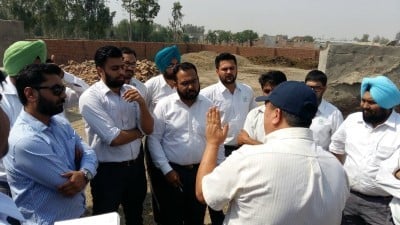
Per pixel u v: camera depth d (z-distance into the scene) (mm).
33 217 2525
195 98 3719
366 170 3090
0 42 11508
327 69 6348
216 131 2201
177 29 50844
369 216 3168
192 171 3727
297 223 1762
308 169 1785
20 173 2482
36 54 3211
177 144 3676
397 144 2975
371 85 3014
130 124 3551
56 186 2535
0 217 1358
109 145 3436
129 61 4574
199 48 34188
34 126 2529
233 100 4520
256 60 32500
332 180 1840
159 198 3939
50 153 2520
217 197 1891
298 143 1832
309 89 1878
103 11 39156
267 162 1777
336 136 3479
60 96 2584
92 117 3346
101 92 3412
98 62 3398
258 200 1781
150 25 44625
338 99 6355
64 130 2770
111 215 1636
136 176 3703
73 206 2680
